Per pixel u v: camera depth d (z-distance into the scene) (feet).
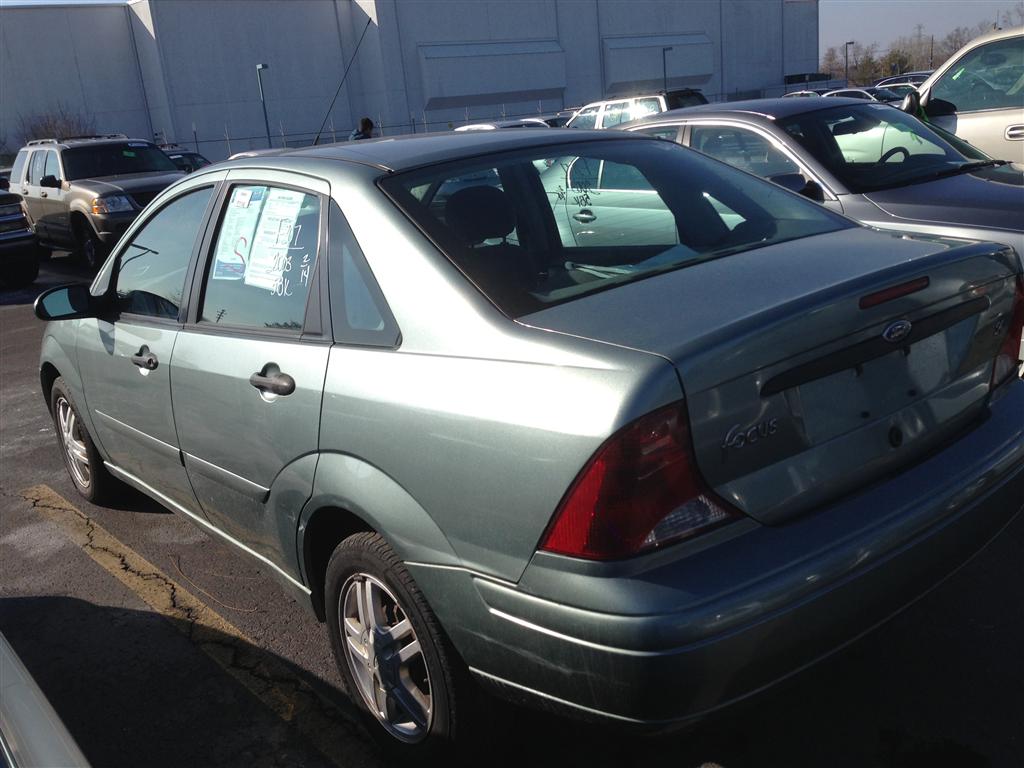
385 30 162.09
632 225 9.18
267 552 9.87
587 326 6.89
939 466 7.57
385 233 8.19
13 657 5.74
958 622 10.05
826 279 7.32
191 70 157.07
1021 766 7.96
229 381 9.42
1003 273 8.40
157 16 153.28
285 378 8.65
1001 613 10.14
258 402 9.02
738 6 202.28
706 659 6.10
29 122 156.35
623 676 6.18
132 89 163.22
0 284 44.16
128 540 14.32
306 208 9.14
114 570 13.34
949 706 8.78
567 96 183.52
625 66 188.55
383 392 7.61
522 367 6.77
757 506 6.58
